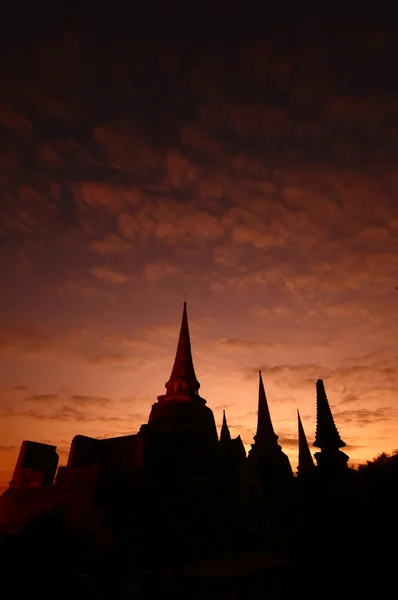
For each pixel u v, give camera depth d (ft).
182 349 179.42
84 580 82.64
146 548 98.53
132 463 136.77
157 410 156.04
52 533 102.01
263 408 198.49
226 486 136.87
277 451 181.98
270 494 152.76
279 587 90.58
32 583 80.53
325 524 75.05
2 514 125.70
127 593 82.99
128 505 113.70
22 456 141.79
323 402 89.04
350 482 78.74
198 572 90.79
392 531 69.82
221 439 201.36
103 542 97.91
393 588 61.41
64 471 122.21
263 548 115.65
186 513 116.57
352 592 64.18
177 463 134.31
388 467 138.21
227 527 119.24
